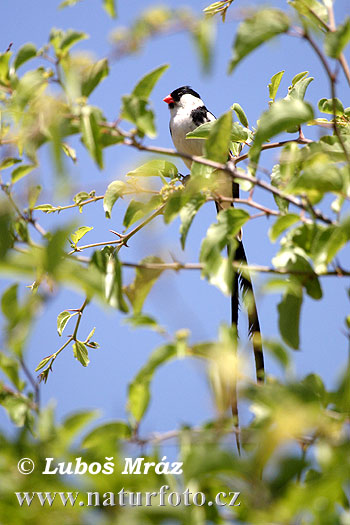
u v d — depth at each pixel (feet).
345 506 9.34
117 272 11.72
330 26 12.55
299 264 12.62
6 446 8.54
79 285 9.87
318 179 11.64
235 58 11.30
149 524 8.41
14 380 10.53
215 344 9.12
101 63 11.31
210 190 13.01
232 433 8.74
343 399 9.21
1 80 11.84
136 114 11.53
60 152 10.78
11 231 11.43
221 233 12.14
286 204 14.57
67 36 11.31
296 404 8.71
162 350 9.45
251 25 11.30
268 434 8.14
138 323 9.81
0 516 8.02
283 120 11.94
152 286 12.17
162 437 9.14
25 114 11.22
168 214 12.92
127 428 9.34
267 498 8.16
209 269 11.85
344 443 8.41
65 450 8.62
